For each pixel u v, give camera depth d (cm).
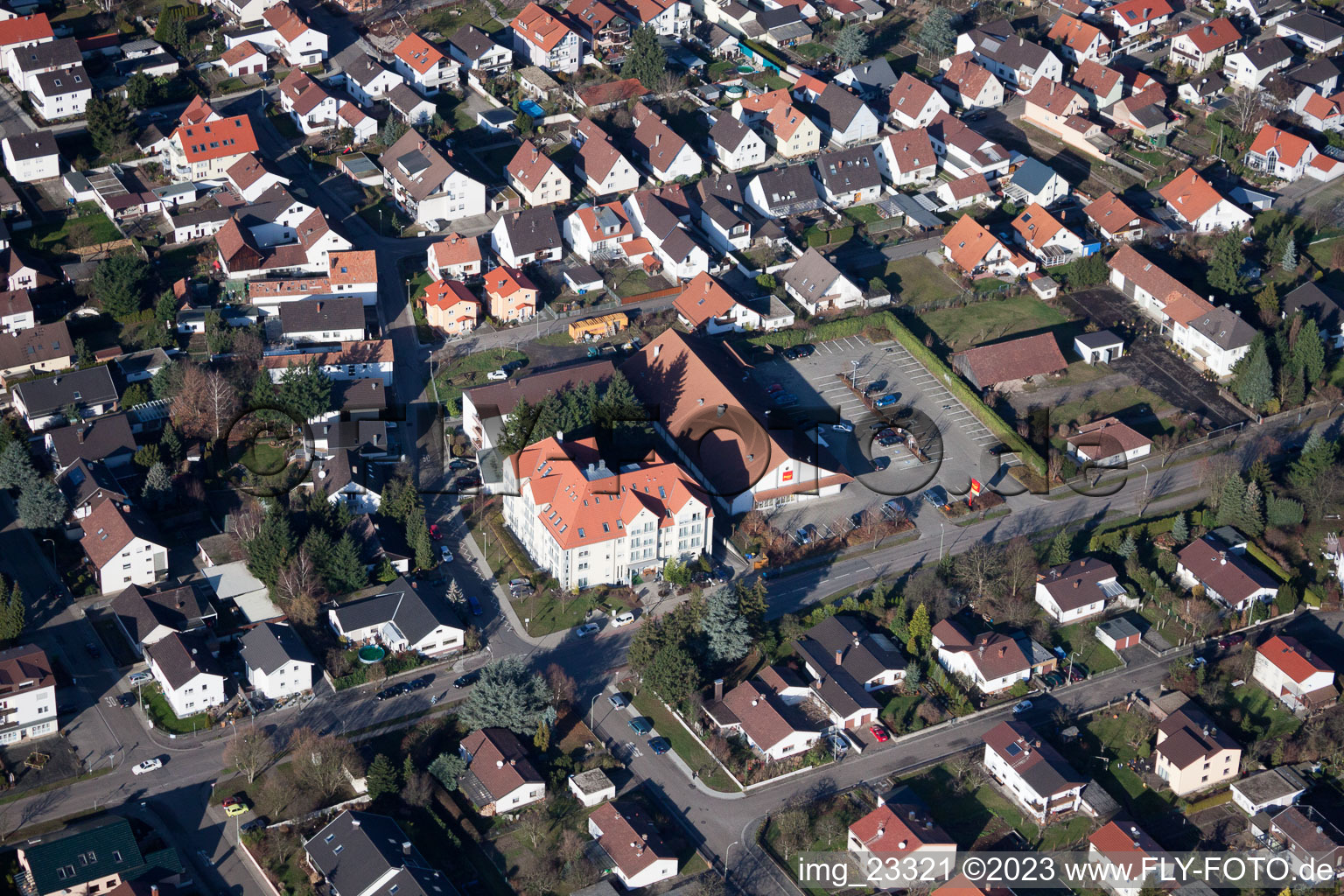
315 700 18300
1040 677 18788
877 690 18612
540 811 16888
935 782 17375
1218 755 17150
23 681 17488
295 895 15825
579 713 18212
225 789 17062
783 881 16238
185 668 17975
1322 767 17475
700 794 17225
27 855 15662
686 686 18088
